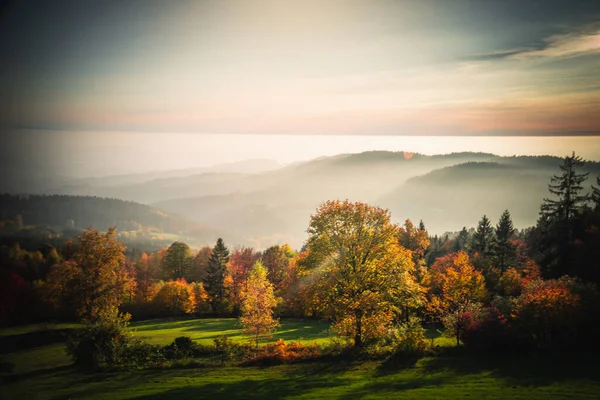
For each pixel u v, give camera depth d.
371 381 26.19
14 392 26.14
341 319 33.56
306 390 24.91
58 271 53.94
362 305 31.95
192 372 30.34
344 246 34.66
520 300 32.75
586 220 42.25
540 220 47.06
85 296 49.53
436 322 49.03
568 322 29.25
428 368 28.30
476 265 60.53
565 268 42.22
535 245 51.53
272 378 27.94
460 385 24.34
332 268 34.12
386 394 23.39
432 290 50.97
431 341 36.25
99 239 51.12
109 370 31.41
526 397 21.77
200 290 80.06
